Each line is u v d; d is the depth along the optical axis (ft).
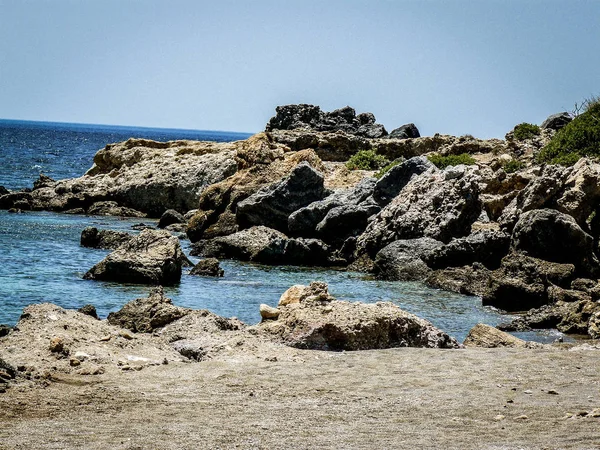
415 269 115.55
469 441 32.45
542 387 44.65
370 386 44.55
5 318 77.00
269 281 109.50
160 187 207.51
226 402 40.01
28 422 34.94
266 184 162.20
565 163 167.43
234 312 84.99
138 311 63.72
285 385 44.39
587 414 37.09
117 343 51.37
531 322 81.61
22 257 118.83
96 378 44.37
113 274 103.50
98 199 210.38
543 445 31.50
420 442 32.35
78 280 102.37
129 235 135.74
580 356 54.54
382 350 56.59
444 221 128.36
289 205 150.20
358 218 139.03
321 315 59.21
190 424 35.27
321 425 35.50
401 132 272.72
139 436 32.89
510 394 42.70
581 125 178.60
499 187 151.23
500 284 92.63
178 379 45.09
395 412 38.32
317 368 49.42
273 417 36.96
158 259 104.58
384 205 143.02
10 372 42.93
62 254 124.57
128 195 210.38
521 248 111.75
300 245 128.77
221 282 106.83
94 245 135.85
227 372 47.42
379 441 32.58
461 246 115.14
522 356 54.44
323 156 243.19
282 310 60.90
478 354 55.21
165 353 52.08
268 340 57.26
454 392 43.16
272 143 185.47
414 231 128.98
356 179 179.22
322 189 152.46
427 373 48.37
